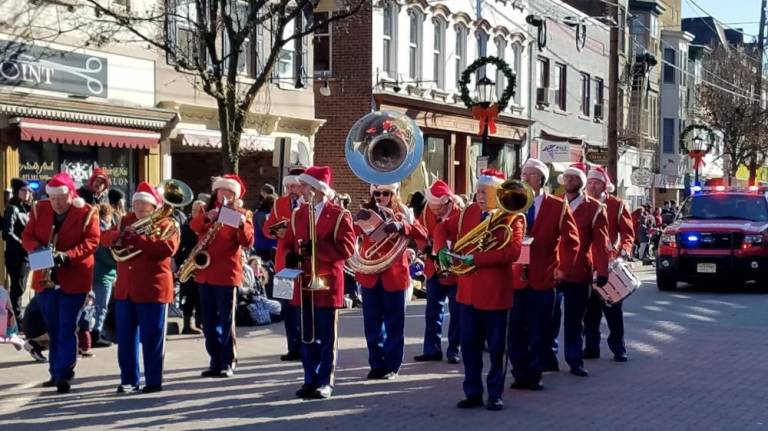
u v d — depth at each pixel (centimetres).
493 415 841
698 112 5162
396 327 1020
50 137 1617
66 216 913
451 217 902
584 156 3512
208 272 1010
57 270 916
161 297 925
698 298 1873
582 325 1085
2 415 834
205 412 846
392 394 932
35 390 943
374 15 2569
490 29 3219
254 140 2136
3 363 1095
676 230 2003
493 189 840
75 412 845
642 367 1095
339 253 905
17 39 1608
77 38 1719
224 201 1002
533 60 3544
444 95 2928
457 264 841
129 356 928
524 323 952
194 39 1869
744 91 4859
